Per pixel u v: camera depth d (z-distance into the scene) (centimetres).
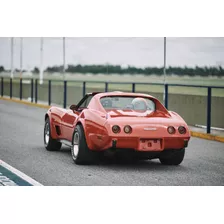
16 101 3362
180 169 1083
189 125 1909
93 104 1112
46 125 1308
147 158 1072
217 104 1764
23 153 1242
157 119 1062
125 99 1134
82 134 1084
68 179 955
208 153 1322
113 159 1175
